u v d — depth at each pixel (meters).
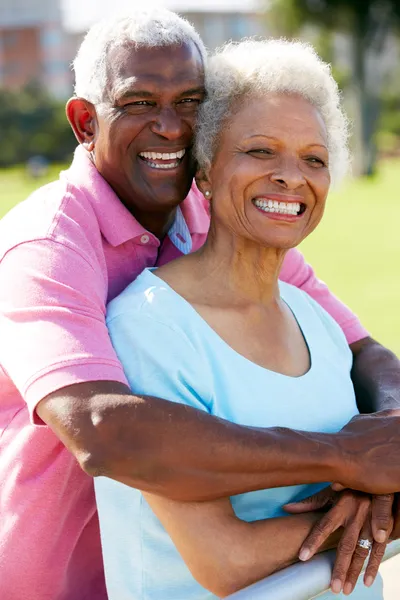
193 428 1.98
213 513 2.04
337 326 2.66
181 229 2.85
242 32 69.31
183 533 2.04
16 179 41.56
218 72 2.33
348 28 40.09
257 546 2.06
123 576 2.18
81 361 2.07
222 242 2.37
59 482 2.36
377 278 12.03
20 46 73.81
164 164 2.66
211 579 2.05
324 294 3.08
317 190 2.30
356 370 2.82
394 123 55.97
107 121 2.63
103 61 2.62
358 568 2.10
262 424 2.22
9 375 2.22
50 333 2.11
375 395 2.70
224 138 2.31
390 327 8.80
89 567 2.50
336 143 2.41
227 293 2.36
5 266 2.26
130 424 1.97
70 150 53.19
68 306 2.16
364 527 2.14
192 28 2.68
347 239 16.88
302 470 2.06
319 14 39.81
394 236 17.17
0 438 2.42
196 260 2.40
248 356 2.31
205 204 2.95
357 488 2.12
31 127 53.03
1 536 2.41
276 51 2.31
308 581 1.99
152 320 2.19
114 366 2.10
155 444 1.96
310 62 2.31
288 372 2.37
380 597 2.39
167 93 2.57
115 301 2.31
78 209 2.46
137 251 2.64
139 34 2.58
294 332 2.48
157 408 1.99
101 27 2.68
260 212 2.28
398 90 54.81
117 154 2.63
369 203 25.53
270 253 2.34
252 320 2.36
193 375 2.16
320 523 2.11
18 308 2.17
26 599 2.43
